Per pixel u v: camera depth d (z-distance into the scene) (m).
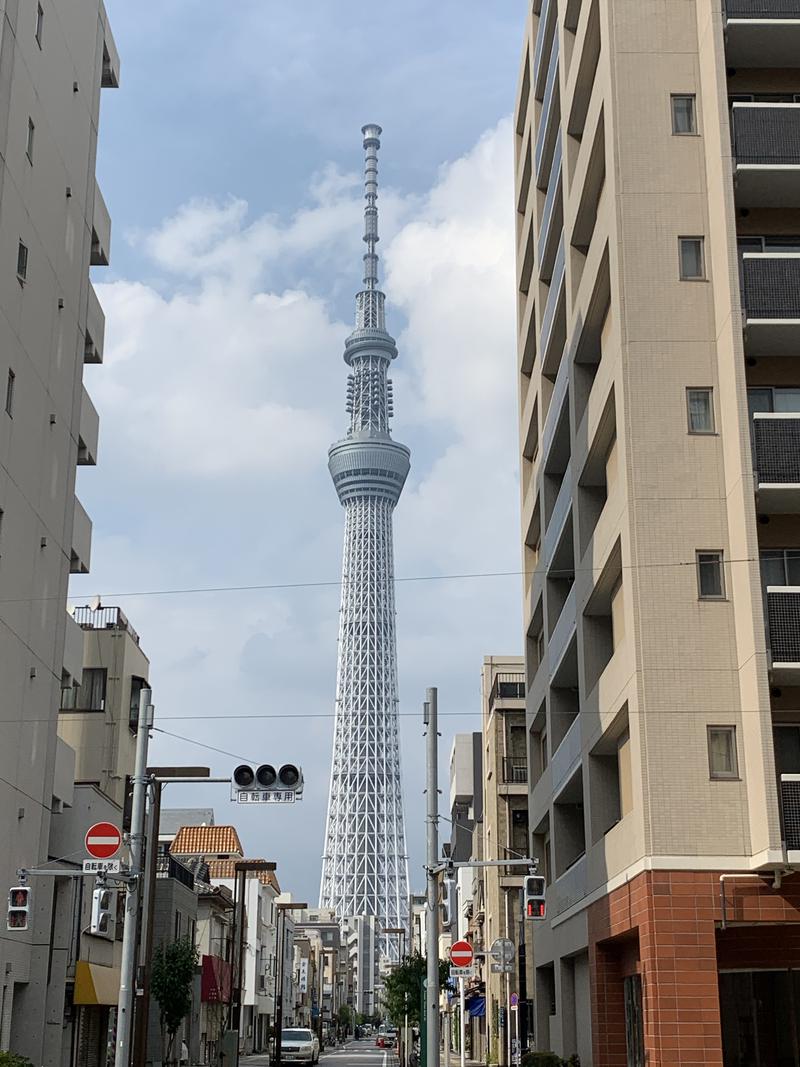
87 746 53.59
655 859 25.81
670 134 30.38
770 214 30.50
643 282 29.36
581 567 34.75
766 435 27.22
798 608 26.19
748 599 26.27
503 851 65.12
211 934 74.12
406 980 71.75
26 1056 37.72
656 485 28.05
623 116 30.50
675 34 31.09
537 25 49.47
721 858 25.84
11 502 36.62
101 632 55.34
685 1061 24.80
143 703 27.53
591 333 35.00
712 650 27.08
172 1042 59.03
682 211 29.86
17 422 37.38
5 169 36.53
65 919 41.12
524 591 51.72
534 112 48.88
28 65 38.75
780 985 27.34
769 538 28.25
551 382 46.47
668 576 27.52
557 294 39.78
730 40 30.36
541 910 28.00
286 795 26.91
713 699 26.80
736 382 27.41
